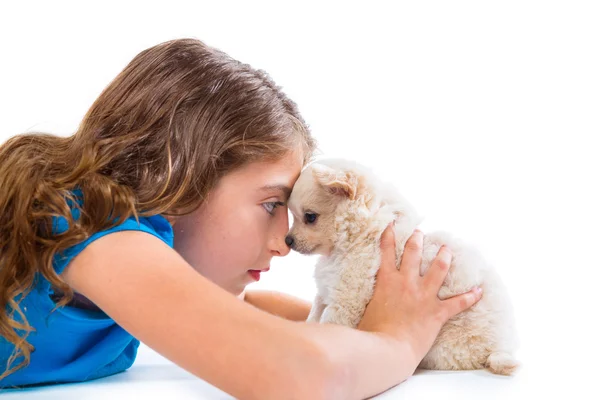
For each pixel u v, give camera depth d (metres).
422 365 2.08
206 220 1.91
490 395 1.70
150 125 1.85
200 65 2.02
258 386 1.35
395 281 2.00
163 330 1.40
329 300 2.20
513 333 2.07
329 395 1.39
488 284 2.07
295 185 2.26
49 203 1.61
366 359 1.55
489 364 2.00
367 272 2.09
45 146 1.89
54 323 1.75
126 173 1.78
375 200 2.22
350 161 2.42
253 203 1.96
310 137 2.33
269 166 1.99
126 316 1.44
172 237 1.81
